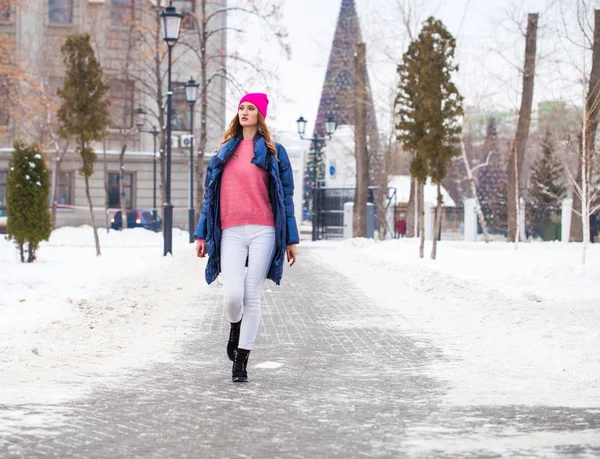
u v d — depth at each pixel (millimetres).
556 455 4227
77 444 4414
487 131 77062
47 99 38250
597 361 7449
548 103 31781
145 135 46906
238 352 6555
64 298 11375
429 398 5914
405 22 37219
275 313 11758
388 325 10445
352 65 40312
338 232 43562
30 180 19484
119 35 44344
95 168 46594
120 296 12484
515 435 4707
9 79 29906
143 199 47094
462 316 11203
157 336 9375
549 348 8414
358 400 5809
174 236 39688
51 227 19922
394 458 4152
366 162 38906
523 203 40062
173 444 4430
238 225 6430
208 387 6301
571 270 15617
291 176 6574
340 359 7863
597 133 23312
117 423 4969
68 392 6043
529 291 12844
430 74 22781
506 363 7594
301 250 30281
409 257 24391
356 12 38781
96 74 22719
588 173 18859
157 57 38406
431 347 8641
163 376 6832
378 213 48875
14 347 7809
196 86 32250
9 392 6008
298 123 40875
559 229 40906
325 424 4980
